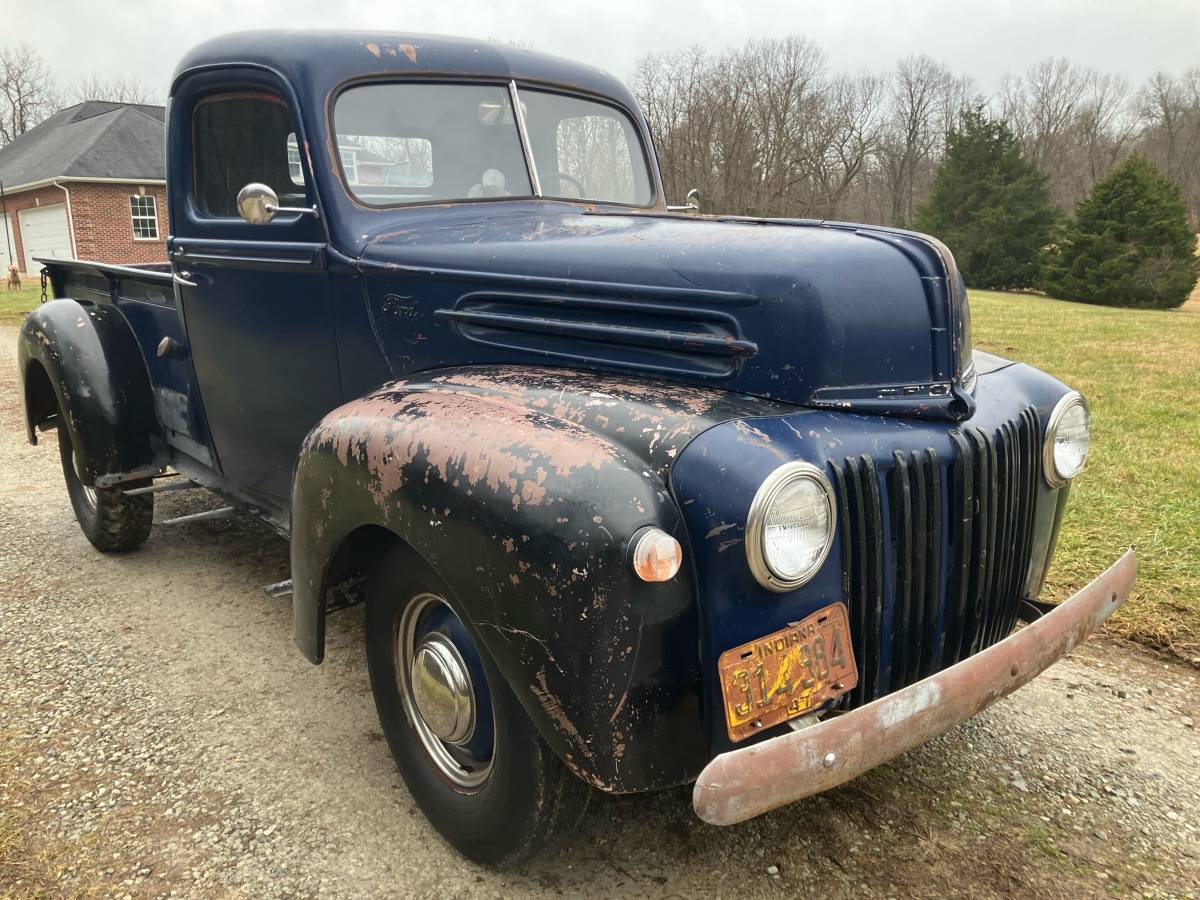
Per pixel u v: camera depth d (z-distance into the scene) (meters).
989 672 1.82
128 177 27.45
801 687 1.72
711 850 2.18
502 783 1.91
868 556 1.83
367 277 2.60
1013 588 2.23
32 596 3.68
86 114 34.81
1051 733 2.71
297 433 3.01
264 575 3.92
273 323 2.95
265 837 2.23
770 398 1.92
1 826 2.25
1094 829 2.27
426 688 2.09
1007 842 2.22
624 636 1.61
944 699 1.74
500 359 2.37
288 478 3.10
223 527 4.56
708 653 1.68
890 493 1.86
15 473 5.62
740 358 1.96
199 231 3.11
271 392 3.06
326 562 2.21
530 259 2.32
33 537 4.41
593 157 3.35
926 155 59.12
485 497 1.73
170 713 2.80
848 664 1.79
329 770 2.51
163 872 2.10
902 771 2.51
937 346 2.01
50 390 4.07
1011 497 2.12
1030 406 2.26
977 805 2.36
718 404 1.88
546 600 1.64
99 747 2.61
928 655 1.99
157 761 2.54
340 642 3.32
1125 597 2.25
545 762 1.84
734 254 2.04
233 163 2.98
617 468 1.67
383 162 2.76
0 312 16.47
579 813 1.93
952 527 1.97
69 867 2.12
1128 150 65.06
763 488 1.62
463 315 2.40
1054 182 60.75
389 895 2.04
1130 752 2.61
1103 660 3.15
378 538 2.22
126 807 2.34
